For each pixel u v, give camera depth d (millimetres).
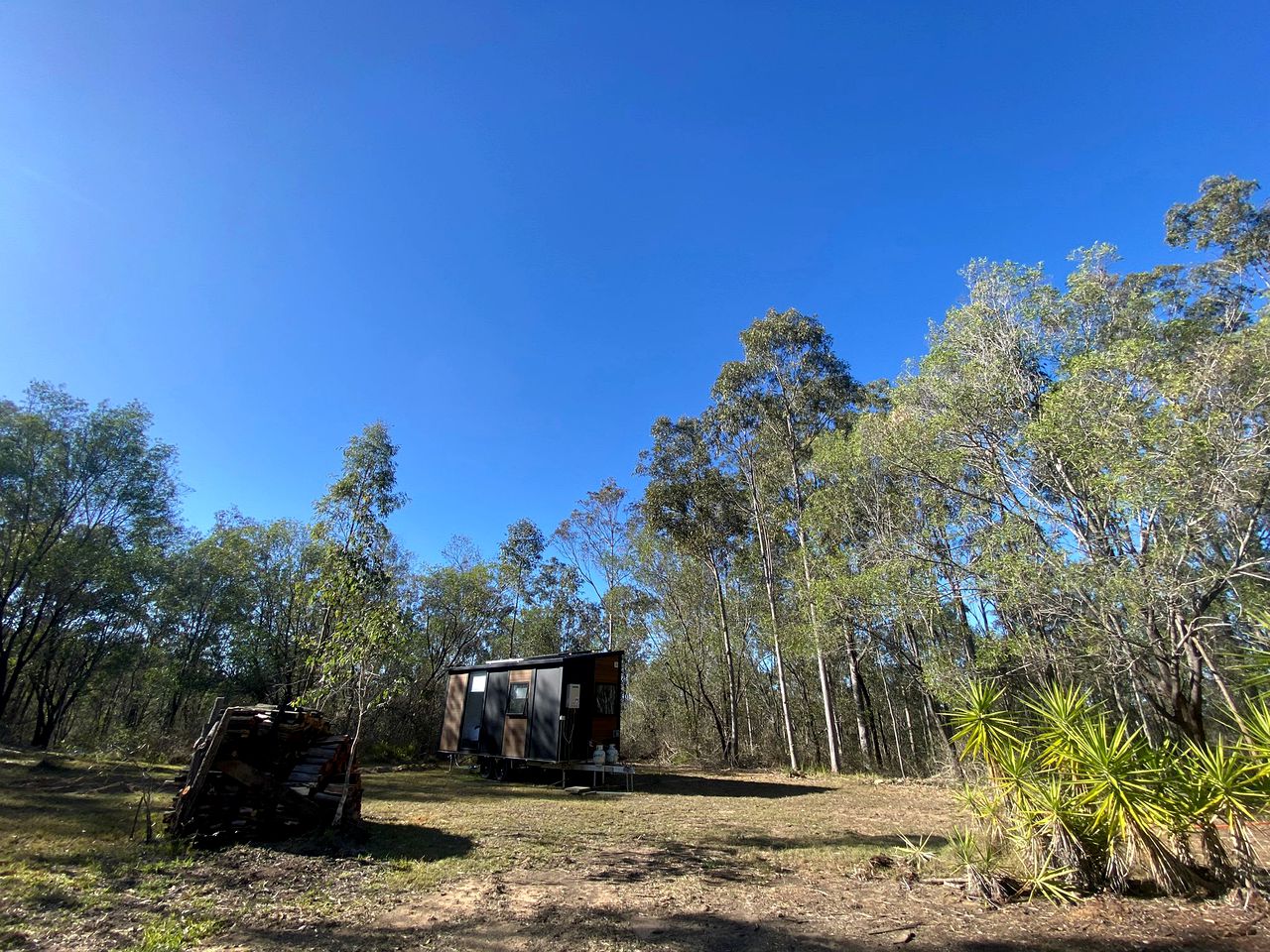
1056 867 4973
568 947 4039
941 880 5426
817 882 5676
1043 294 12898
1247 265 16000
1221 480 8750
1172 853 4781
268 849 6480
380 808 9961
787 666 25141
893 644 16812
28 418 20375
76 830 6730
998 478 13203
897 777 17203
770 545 23406
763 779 17016
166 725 20156
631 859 6652
